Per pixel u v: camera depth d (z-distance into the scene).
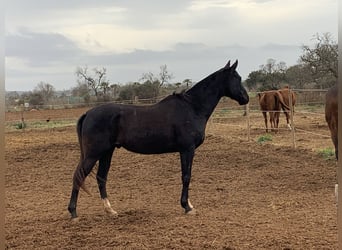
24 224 6.32
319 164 9.90
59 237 5.61
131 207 7.26
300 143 13.38
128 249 4.99
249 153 11.66
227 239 5.21
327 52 30.91
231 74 7.02
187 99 6.81
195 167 10.62
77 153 13.61
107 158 6.84
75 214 6.49
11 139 17.70
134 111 6.64
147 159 11.98
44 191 8.90
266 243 5.00
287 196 7.53
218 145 13.52
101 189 6.82
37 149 14.46
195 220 6.19
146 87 39.44
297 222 5.88
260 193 7.90
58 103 40.03
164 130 6.56
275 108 16.44
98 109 6.59
